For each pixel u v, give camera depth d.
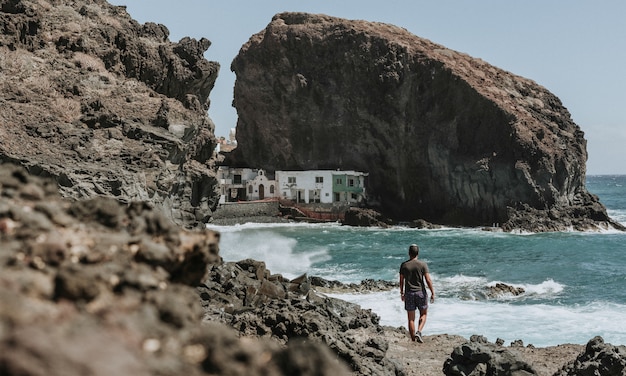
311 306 15.48
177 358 2.60
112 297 2.92
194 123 37.78
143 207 4.21
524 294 28.92
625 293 29.20
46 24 37.50
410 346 15.24
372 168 89.38
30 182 4.03
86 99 34.38
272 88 92.56
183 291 3.46
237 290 16.67
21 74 33.22
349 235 66.88
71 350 2.15
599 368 10.43
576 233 67.94
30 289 2.61
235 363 2.76
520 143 74.94
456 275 36.53
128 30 42.12
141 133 33.41
